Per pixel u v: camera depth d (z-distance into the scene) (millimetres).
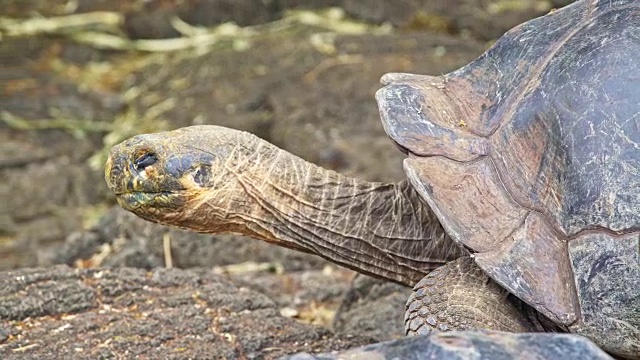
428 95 8789
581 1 8938
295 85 22109
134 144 9125
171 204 9102
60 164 20797
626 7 8406
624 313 7457
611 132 7762
